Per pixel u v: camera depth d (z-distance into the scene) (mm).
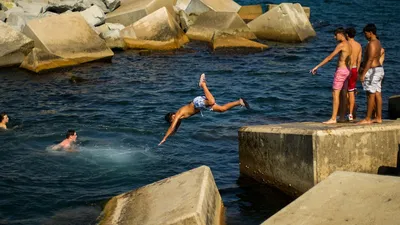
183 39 30422
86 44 24797
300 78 21938
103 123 16047
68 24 24828
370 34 10891
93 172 12383
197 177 9609
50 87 20484
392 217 7418
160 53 27422
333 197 8188
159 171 12484
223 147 14070
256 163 11336
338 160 9719
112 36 27844
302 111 17344
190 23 33250
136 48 28328
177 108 17828
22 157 13211
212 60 25734
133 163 12945
